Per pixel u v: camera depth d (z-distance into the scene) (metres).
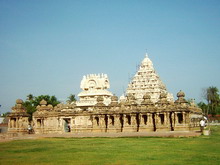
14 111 106.25
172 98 140.12
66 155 42.44
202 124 74.62
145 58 139.00
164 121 92.75
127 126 97.62
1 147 54.72
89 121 105.06
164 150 45.84
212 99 196.00
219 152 42.88
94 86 121.75
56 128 107.62
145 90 131.88
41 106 111.94
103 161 36.78
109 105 102.88
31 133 107.38
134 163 35.03
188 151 44.19
